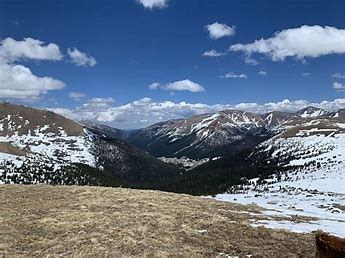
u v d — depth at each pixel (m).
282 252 28.77
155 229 33.09
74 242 28.81
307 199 114.88
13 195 47.16
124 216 36.38
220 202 51.25
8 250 27.06
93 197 46.09
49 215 36.75
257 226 37.41
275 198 121.19
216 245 30.06
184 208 42.69
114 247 27.83
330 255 19.17
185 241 30.72
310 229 37.75
